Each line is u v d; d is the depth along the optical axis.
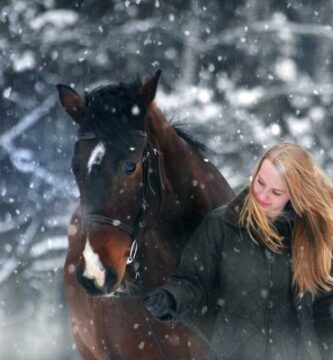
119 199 8.78
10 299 19.55
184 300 8.80
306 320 8.92
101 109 8.98
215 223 9.10
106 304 9.62
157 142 9.39
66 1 25.36
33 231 20.05
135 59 24.73
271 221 9.02
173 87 24.67
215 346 8.95
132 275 9.30
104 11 25.33
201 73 24.34
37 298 19.44
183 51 25.52
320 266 8.88
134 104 9.09
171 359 9.53
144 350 9.57
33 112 22.19
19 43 24.17
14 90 24.20
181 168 9.63
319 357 8.92
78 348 10.88
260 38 26.48
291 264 8.95
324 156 24.16
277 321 8.95
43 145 22.59
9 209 22.09
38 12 25.27
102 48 24.34
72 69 24.34
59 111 23.00
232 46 25.91
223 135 22.55
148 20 24.64
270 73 25.95
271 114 24.81
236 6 27.12
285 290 8.97
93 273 8.58
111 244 8.68
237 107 23.73
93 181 8.76
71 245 10.70
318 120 24.38
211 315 9.33
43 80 24.14
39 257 19.77
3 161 22.14
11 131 21.80
